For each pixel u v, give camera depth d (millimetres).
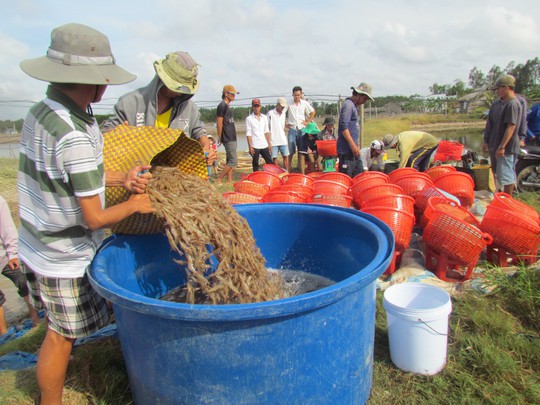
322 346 2166
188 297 2553
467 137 26828
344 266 3393
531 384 2773
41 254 2365
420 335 2861
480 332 3369
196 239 2570
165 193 2730
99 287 2156
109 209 2324
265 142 10336
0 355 3604
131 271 3064
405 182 5840
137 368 2326
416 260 4699
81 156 2135
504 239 4340
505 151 6707
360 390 2514
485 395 2719
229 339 1990
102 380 2893
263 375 2076
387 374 2998
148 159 2766
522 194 7758
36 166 2209
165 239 3367
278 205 3725
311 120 11336
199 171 3184
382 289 4203
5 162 16844
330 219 3453
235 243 2801
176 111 3580
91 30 2203
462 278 4344
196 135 3824
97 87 2270
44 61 2145
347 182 6148
